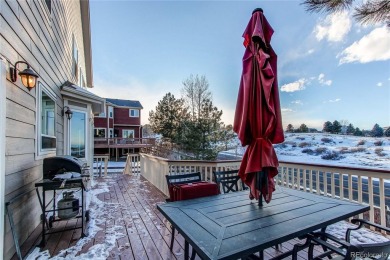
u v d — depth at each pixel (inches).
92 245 98.6
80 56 364.2
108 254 90.7
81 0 339.3
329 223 63.7
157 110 822.5
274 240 52.0
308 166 143.3
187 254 77.6
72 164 115.4
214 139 409.7
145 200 172.4
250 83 76.7
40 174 131.1
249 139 80.7
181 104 722.8
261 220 64.0
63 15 212.7
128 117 877.8
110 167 430.0
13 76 93.0
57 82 183.9
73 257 88.5
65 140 207.0
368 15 99.8
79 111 232.5
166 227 118.6
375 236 104.8
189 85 685.9
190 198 95.3
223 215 68.5
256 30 73.7
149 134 1083.9
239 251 46.5
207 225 60.6
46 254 90.9
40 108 131.0
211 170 166.7
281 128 75.9
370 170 111.4
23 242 102.7
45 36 145.6
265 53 74.9
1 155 80.4
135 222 126.2
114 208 152.2
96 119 795.4
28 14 112.6
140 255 89.9
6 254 85.5
